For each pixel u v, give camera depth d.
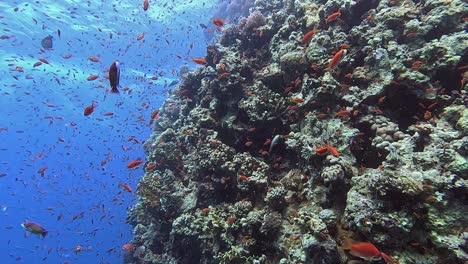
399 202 3.68
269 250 5.12
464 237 3.23
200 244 6.59
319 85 5.49
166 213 7.78
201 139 7.27
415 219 3.55
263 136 6.61
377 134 4.80
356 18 6.93
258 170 5.86
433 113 4.97
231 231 5.50
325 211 4.29
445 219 3.42
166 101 13.60
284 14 8.22
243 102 6.74
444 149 3.87
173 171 9.05
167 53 25.52
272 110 6.35
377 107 5.21
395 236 3.54
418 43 5.62
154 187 8.43
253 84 7.36
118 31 24.38
